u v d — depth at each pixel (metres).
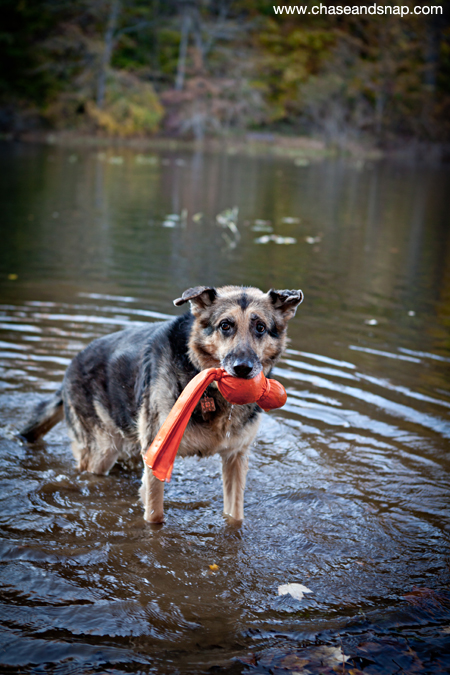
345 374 6.52
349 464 4.91
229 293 3.96
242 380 3.56
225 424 3.94
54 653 2.78
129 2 46.44
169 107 46.38
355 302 9.11
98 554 3.66
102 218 14.95
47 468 4.86
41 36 43.47
